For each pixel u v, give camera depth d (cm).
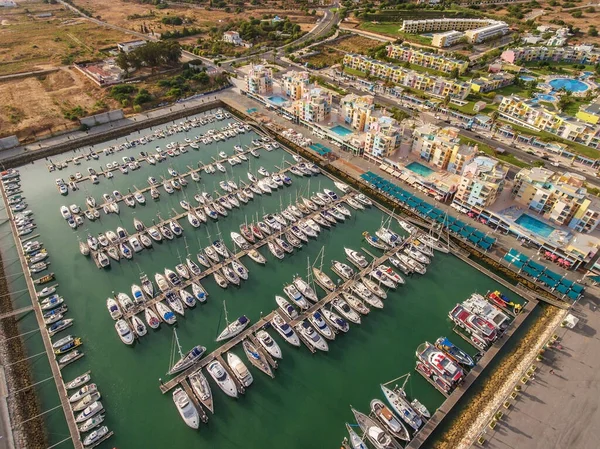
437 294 12244
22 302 11762
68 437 8738
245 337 10875
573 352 10225
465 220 14500
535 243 13200
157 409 9362
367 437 8806
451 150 16225
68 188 16425
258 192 16300
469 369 10056
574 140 18800
